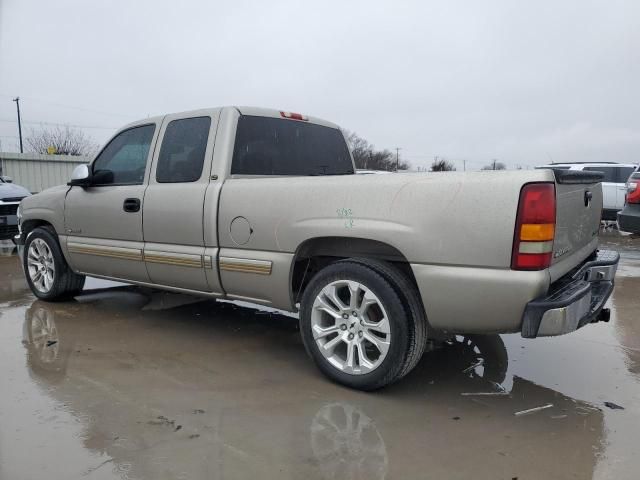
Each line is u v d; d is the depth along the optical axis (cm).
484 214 292
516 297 287
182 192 421
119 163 489
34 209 555
